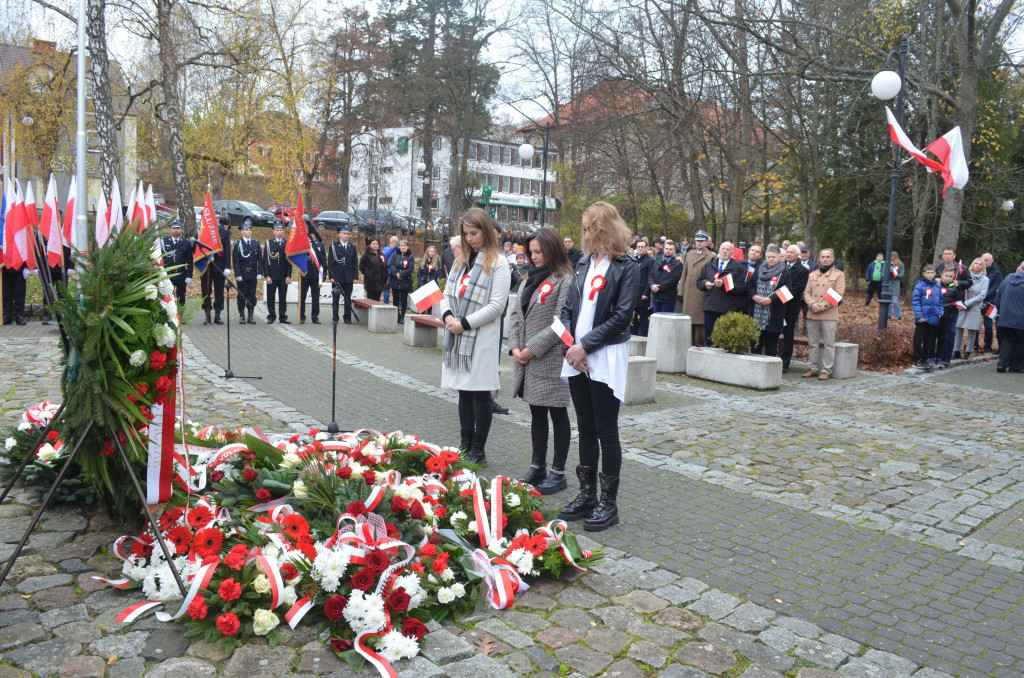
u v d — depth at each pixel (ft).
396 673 9.53
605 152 93.40
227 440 14.94
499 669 9.86
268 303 47.60
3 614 10.45
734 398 30.01
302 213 35.17
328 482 12.73
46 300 11.83
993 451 23.32
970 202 83.56
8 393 24.30
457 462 15.34
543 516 14.17
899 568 14.25
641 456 20.95
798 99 73.15
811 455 21.90
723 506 17.17
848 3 60.13
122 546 12.46
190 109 99.25
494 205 223.92
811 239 77.15
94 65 60.49
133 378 11.57
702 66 69.92
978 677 10.49
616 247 14.78
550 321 17.17
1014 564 14.75
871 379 36.65
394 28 129.80
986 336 50.34
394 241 54.29
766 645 10.95
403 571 11.21
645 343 36.14
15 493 15.06
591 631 11.05
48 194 31.94
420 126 130.11
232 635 10.09
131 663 9.47
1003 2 56.70
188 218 77.15
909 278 83.41
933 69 65.26
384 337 43.88
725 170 87.40
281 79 94.27
